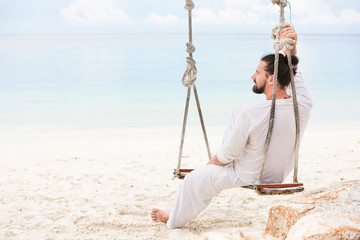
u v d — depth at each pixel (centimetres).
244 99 1822
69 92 2047
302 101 315
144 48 7975
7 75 2867
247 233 112
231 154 312
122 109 1528
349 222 179
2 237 335
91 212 398
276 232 246
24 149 787
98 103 1689
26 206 418
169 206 420
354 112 1430
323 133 975
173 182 521
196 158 680
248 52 6094
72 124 1202
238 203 426
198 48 7781
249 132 302
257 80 313
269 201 430
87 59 4653
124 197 452
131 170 590
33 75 2862
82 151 758
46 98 1834
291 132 305
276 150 307
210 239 109
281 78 303
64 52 6400
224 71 3155
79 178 538
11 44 11962
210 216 383
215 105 1639
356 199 233
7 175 560
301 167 591
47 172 576
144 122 1237
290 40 290
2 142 887
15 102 1703
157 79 2638
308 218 186
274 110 293
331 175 541
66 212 399
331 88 2180
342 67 3438
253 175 313
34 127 1141
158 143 848
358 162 620
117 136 966
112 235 338
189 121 1254
